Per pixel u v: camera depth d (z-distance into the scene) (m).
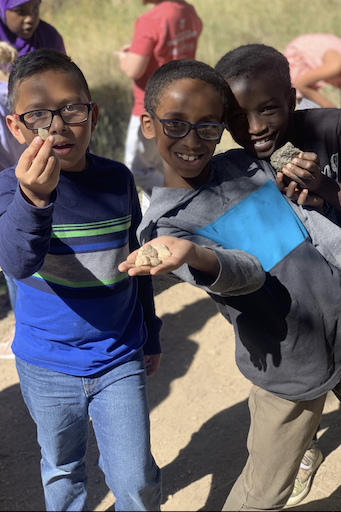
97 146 3.23
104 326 1.00
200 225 0.97
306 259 0.97
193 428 1.56
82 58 4.46
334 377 0.99
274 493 1.01
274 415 1.00
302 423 1.00
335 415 1.51
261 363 0.99
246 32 4.79
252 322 0.98
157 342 1.20
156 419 1.61
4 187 0.92
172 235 0.96
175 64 0.96
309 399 0.98
